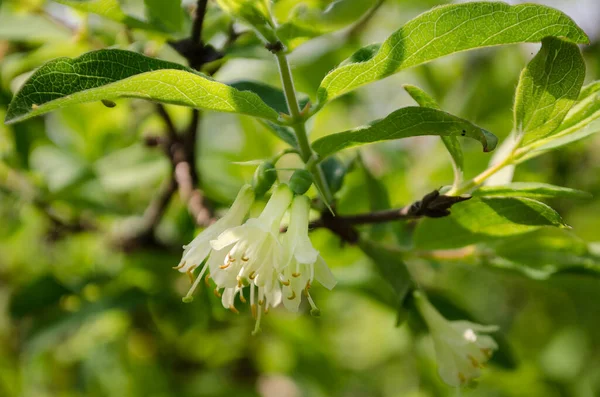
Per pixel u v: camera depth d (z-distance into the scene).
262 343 0.46
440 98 0.49
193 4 0.34
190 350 0.46
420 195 0.40
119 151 0.40
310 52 0.41
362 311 0.56
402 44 0.29
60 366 0.46
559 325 0.54
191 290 0.30
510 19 0.29
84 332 0.44
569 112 0.30
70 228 0.39
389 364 0.55
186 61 0.33
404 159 0.43
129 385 0.44
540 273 0.33
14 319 0.38
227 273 0.29
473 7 0.28
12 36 0.36
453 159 0.30
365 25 0.40
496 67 0.48
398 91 0.51
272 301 0.29
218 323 0.42
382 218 0.31
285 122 0.30
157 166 0.39
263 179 0.30
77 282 0.39
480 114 0.46
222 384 0.46
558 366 0.50
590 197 0.30
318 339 0.45
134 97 0.28
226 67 0.39
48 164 0.39
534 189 0.30
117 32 0.35
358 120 0.48
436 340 0.32
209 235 0.30
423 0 0.47
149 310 0.40
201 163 0.40
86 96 0.28
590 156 0.46
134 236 0.38
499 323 0.58
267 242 0.29
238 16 0.30
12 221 0.42
